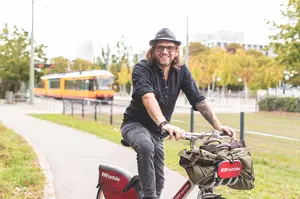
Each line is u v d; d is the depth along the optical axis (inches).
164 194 237.1
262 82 2043.6
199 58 2568.9
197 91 148.7
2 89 1628.9
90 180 272.5
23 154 342.6
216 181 116.1
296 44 784.3
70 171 299.7
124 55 2549.2
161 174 156.3
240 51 2509.8
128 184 156.1
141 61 145.9
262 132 390.6
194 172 116.6
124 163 332.2
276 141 365.7
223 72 2102.6
